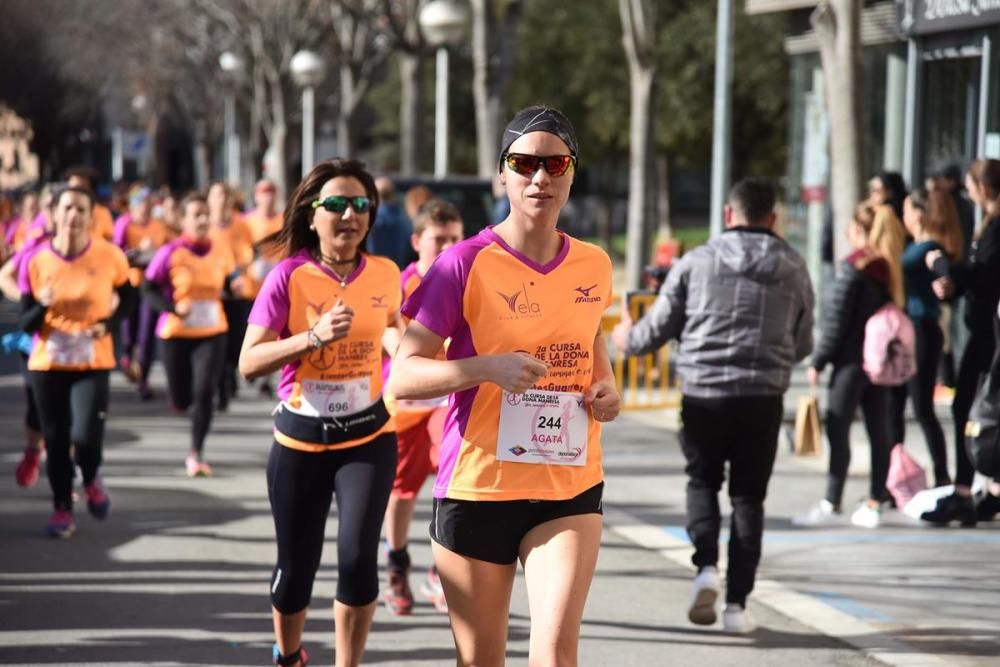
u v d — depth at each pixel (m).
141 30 65.50
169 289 15.17
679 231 74.06
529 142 5.91
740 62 43.81
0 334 30.05
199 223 15.12
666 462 16.19
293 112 59.06
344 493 7.64
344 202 7.89
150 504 13.54
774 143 47.62
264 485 14.59
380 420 7.84
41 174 81.38
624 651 8.95
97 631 9.20
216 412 20.08
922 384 13.20
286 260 7.99
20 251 12.03
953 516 12.57
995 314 12.09
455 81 58.66
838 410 12.62
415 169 38.31
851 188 17.23
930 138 21.94
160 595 10.15
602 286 6.12
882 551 11.80
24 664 8.47
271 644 8.98
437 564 6.11
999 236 12.16
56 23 67.62
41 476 15.02
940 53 21.52
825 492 14.17
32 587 10.34
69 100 78.38
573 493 6.03
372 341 7.88
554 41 50.88
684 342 9.41
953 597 10.30
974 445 11.26
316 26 52.16
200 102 72.69
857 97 17.16
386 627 9.46
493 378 5.67
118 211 28.98
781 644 9.12
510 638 9.27
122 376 24.41
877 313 12.35
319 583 10.60
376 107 64.25
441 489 6.08
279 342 7.55
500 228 6.07
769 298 9.21
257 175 65.81
